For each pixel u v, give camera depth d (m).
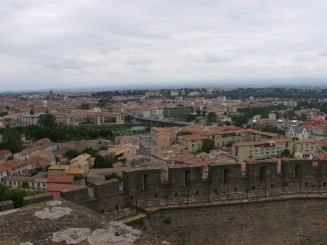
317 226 17.94
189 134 167.38
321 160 18.64
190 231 16.58
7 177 95.31
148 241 7.96
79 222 8.88
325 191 18.22
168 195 16.95
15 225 8.80
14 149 141.38
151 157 122.75
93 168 105.12
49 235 8.29
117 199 15.91
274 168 18.23
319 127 187.62
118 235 8.21
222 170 17.50
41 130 173.25
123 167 95.31
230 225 17.02
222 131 163.38
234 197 17.34
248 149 129.75
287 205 17.61
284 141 136.75
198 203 16.75
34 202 12.62
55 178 85.38
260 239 17.39
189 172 17.17
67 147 140.12
